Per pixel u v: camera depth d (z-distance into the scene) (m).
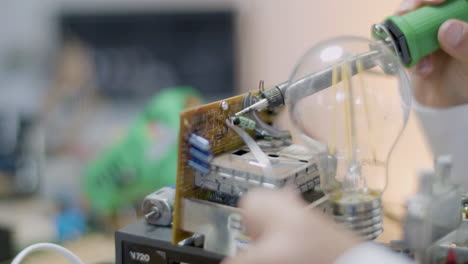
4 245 0.68
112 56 1.57
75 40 1.58
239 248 0.47
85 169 1.27
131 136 1.10
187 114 0.48
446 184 0.50
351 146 0.49
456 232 0.50
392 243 0.49
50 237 1.06
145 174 1.07
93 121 1.55
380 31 0.54
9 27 1.60
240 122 0.50
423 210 0.49
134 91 1.57
